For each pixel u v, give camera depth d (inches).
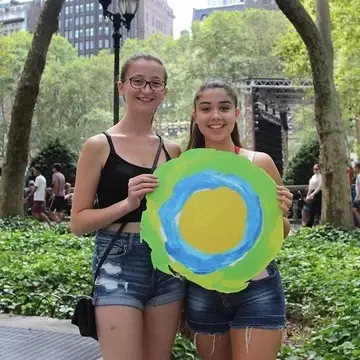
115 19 499.2
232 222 93.0
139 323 93.0
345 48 912.9
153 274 95.0
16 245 386.0
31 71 530.9
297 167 929.5
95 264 95.8
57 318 206.4
